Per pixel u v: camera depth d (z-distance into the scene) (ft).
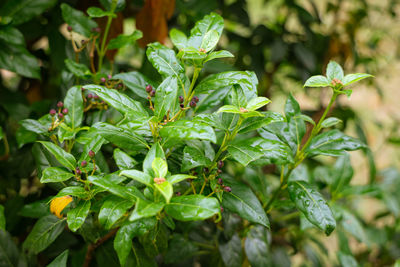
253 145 2.58
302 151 2.85
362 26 4.86
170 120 2.52
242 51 4.21
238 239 3.08
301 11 4.16
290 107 2.90
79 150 2.82
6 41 3.11
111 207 2.41
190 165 2.54
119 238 2.45
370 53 4.99
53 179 2.50
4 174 3.29
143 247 2.91
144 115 2.45
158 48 2.64
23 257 2.85
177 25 3.80
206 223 3.34
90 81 3.07
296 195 2.79
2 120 3.41
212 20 2.66
